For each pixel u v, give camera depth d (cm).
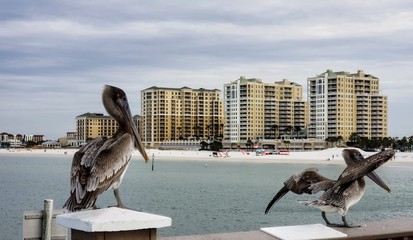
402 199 5784
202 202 5706
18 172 12262
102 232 489
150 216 511
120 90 611
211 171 13412
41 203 5572
